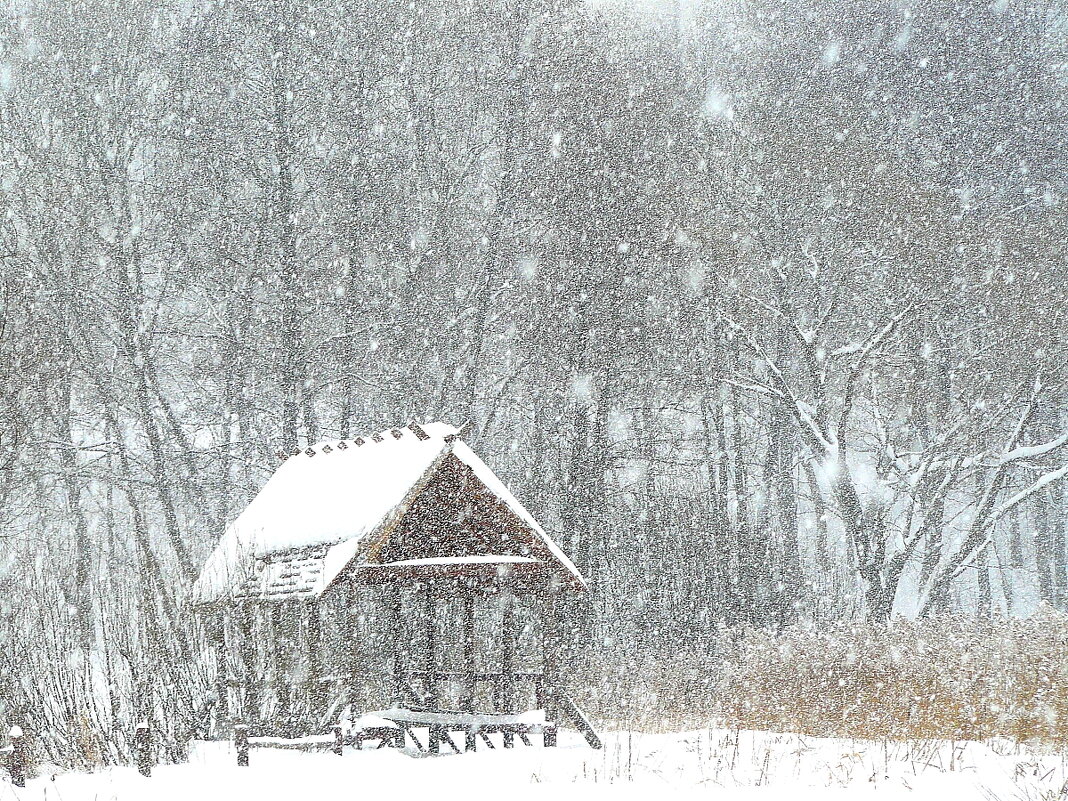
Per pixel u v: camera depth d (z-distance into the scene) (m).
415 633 27.48
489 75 46.19
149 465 43.81
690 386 46.50
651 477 38.62
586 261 42.06
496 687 21.23
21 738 16.23
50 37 41.78
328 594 18.20
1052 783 14.08
